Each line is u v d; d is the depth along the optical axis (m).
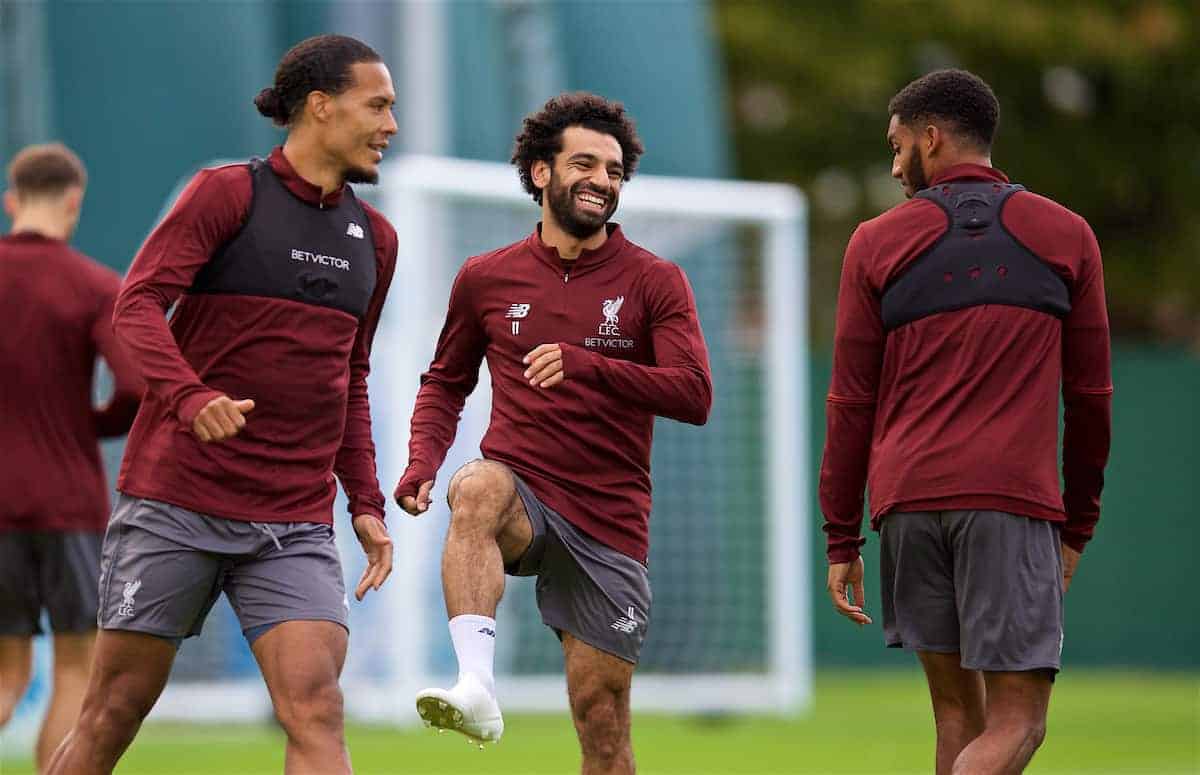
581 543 17.69
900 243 16.73
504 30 46.78
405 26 43.16
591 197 17.62
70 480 21.70
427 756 32.19
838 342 17.09
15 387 21.52
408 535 35.56
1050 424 16.58
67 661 21.95
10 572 21.69
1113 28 72.31
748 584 41.88
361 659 36.28
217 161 41.16
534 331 17.78
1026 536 16.38
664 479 41.09
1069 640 59.16
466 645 16.72
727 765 30.56
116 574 16.44
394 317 36.00
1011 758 16.23
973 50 76.25
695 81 46.94
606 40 46.72
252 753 32.59
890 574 17.08
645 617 17.95
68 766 16.55
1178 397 59.12
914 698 47.84
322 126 16.50
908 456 16.62
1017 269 16.52
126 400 21.39
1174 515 59.22
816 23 74.62
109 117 41.22
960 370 16.50
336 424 16.81
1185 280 76.19
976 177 16.91
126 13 41.34
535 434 17.69
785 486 38.97
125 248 41.00
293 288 16.41
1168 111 76.50
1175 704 45.44
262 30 42.12
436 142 43.00
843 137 76.94
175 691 35.94
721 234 41.81
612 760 18.14
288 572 16.42
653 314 17.73
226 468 16.31
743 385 42.19
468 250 38.16
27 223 21.77
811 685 53.41
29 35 41.16
